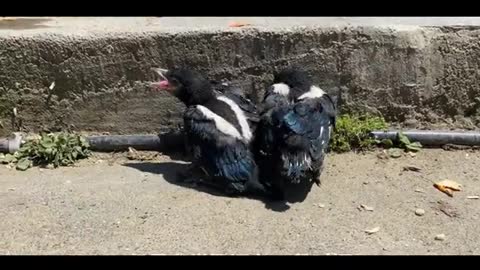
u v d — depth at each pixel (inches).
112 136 46.8
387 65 47.4
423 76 47.7
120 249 36.4
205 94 42.8
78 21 49.6
